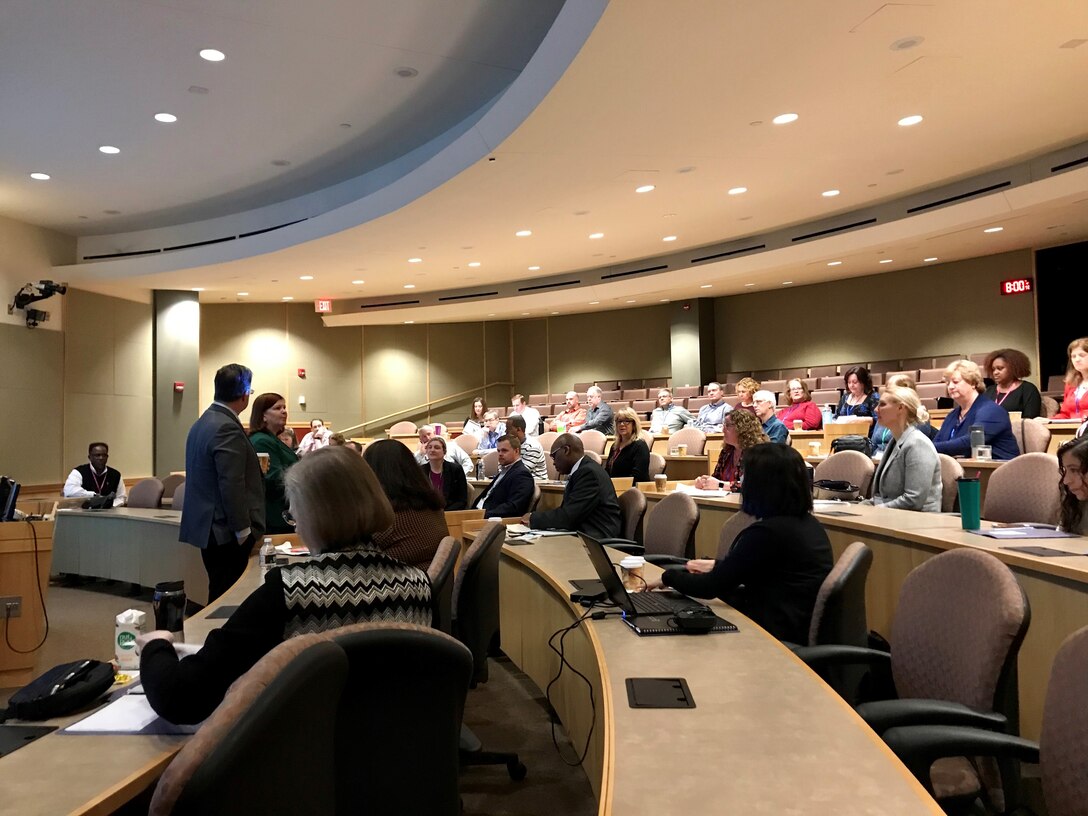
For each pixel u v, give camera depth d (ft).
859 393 22.38
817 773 3.68
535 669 10.86
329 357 49.19
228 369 12.04
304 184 29.76
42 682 5.10
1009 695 5.30
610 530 13.75
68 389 32.81
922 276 38.50
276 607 4.89
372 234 29.14
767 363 43.80
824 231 31.30
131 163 26.27
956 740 4.60
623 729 4.28
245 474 11.75
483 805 8.29
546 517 13.85
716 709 4.58
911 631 6.14
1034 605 7.66
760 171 23.91
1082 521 9.00
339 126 24.12
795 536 7.58
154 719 4.74
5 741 4.58
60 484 32.04
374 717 4.48
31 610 13.06
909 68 16.90
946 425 15.69
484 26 18.34
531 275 41.06
